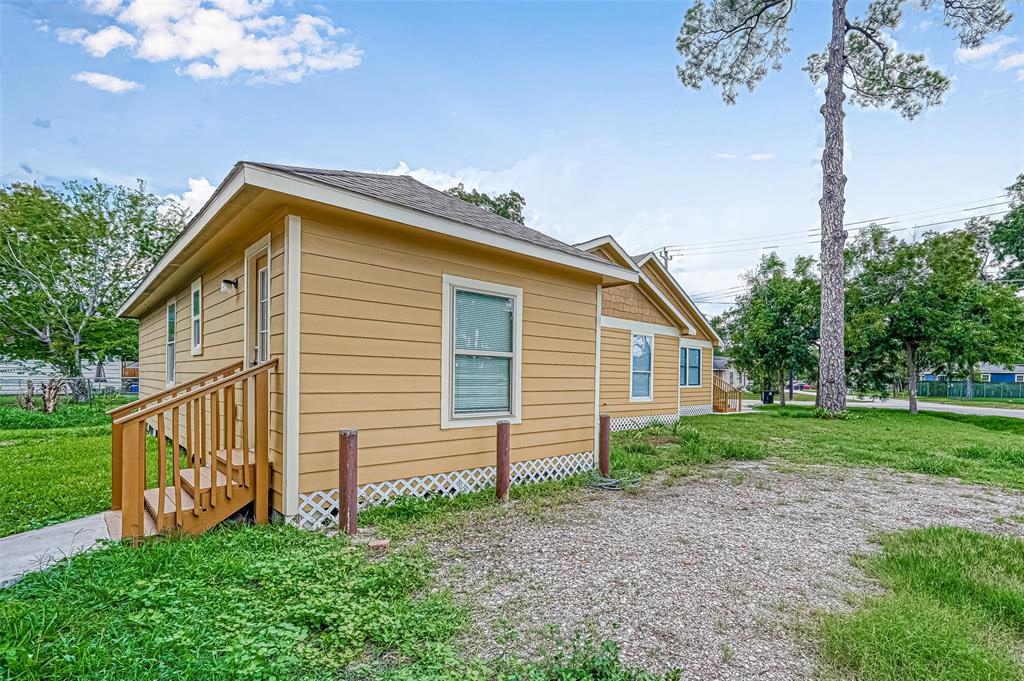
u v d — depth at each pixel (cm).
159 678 177
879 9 1568
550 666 211
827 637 240
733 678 210
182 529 348
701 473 652
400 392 457
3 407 1346
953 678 208
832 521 449
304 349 393
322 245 404
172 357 860
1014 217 2652
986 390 3381
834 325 1480
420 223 436
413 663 213
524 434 572
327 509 404
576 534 396
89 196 1956
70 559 282
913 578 315
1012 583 305
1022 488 588
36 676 173
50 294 1816
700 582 309
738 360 2369
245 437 390
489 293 538
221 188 383
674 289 1538
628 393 1200
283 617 236
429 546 363
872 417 1448
